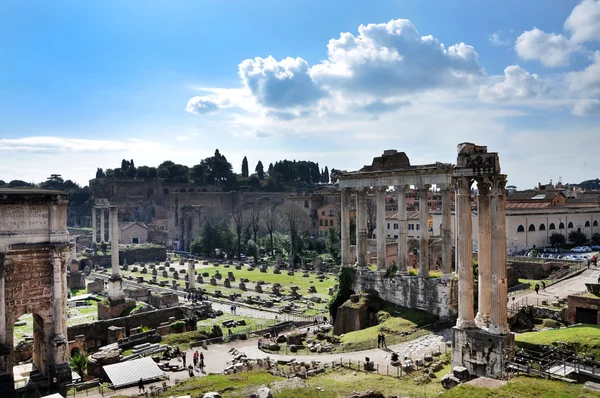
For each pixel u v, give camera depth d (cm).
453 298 4909
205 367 4441
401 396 2905
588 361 2953
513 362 2981
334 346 4634
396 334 4675
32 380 4084
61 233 4141
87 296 9138
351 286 5972
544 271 7419
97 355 4416
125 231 18188
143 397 3269
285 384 2947
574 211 11088
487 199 3244
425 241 5278
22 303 4031
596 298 4425
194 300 8000
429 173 5178
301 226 16425
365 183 5841
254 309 7681
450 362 3694
